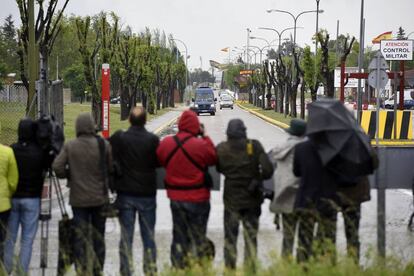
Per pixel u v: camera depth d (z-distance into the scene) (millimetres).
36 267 22375
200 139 19375
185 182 19281
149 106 152625
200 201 19375
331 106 18672
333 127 18344
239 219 19375
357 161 18234
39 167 20266
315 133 18484
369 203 33250
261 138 82562
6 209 19906
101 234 19938
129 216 19641
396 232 26828
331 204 18531
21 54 62781
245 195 19312
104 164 19594
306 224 18859
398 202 34750
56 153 20141
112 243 25578
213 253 19531
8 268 19938
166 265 17672
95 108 87125
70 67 195625
